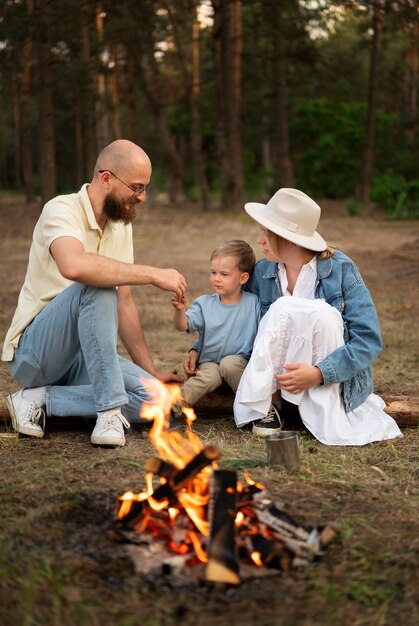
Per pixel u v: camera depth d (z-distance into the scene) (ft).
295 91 131.85
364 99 131.54
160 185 158.51
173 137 142.61
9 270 45.73
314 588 8.24
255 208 14.03
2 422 14.58
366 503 10.61
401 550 9.10
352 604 8.03
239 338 14.48
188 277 41.88
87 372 13.70
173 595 8.05
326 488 11.18
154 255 54.08
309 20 84.79
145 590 8.10
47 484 11.00
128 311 14.70
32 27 69.62
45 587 8.18
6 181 206.90
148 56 106.63
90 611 7.75
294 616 7.77
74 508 9.95
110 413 13.08
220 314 14.51
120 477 11.39
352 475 11.82
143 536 8.98
